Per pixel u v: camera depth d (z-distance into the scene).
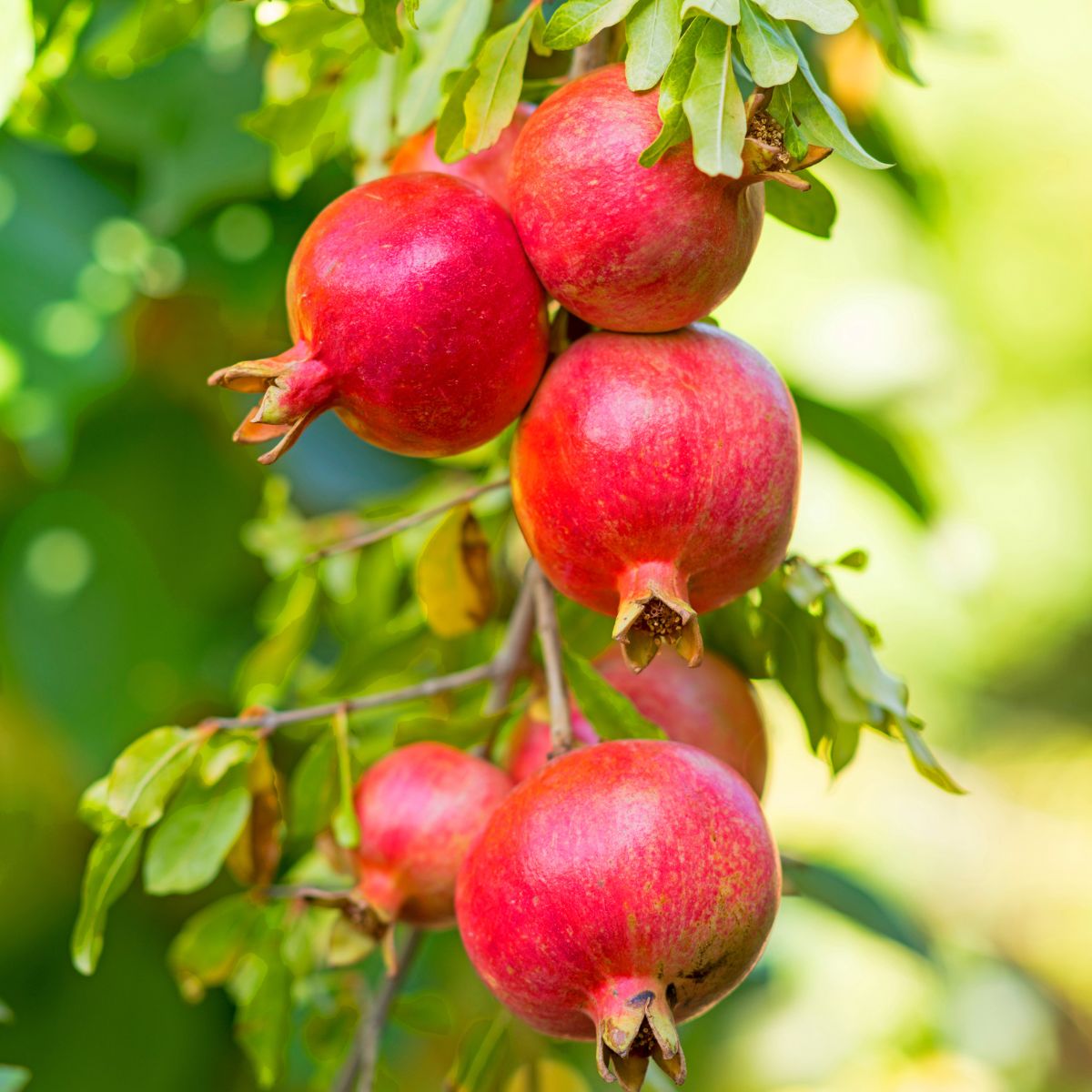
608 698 1.53
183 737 1.55
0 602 1.82
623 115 1.45
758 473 1.46
